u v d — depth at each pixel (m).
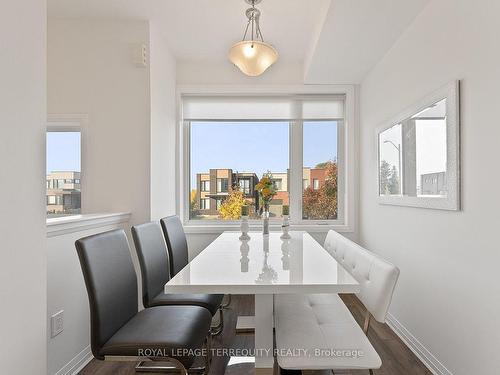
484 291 1.53
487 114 1.50
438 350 1.92
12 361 1.03
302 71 3.51
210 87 3.51
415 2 2.03
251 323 2.57
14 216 1.05
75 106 2.69
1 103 1.00
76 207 2.78
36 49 1.15
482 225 1.54
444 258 1.86
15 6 1.06
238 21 2.72
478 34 1.56
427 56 2.06
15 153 1.05
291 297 1.90
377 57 2.84
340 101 3.60
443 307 1.87
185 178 3.64
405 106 2.39
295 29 2.82
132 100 2.69
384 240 2.81
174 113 3.44
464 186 1.68
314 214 3.67
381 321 1.32
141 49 2.65
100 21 2.69
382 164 2.81
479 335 1.56
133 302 1.66
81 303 2.03
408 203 2.28
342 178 3.65
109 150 2.69
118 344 1.33
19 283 1.07
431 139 1.97
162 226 2.38
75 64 2.69
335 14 2.16
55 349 1.79
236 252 1.92
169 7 2.52
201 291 1.23
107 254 1.48
